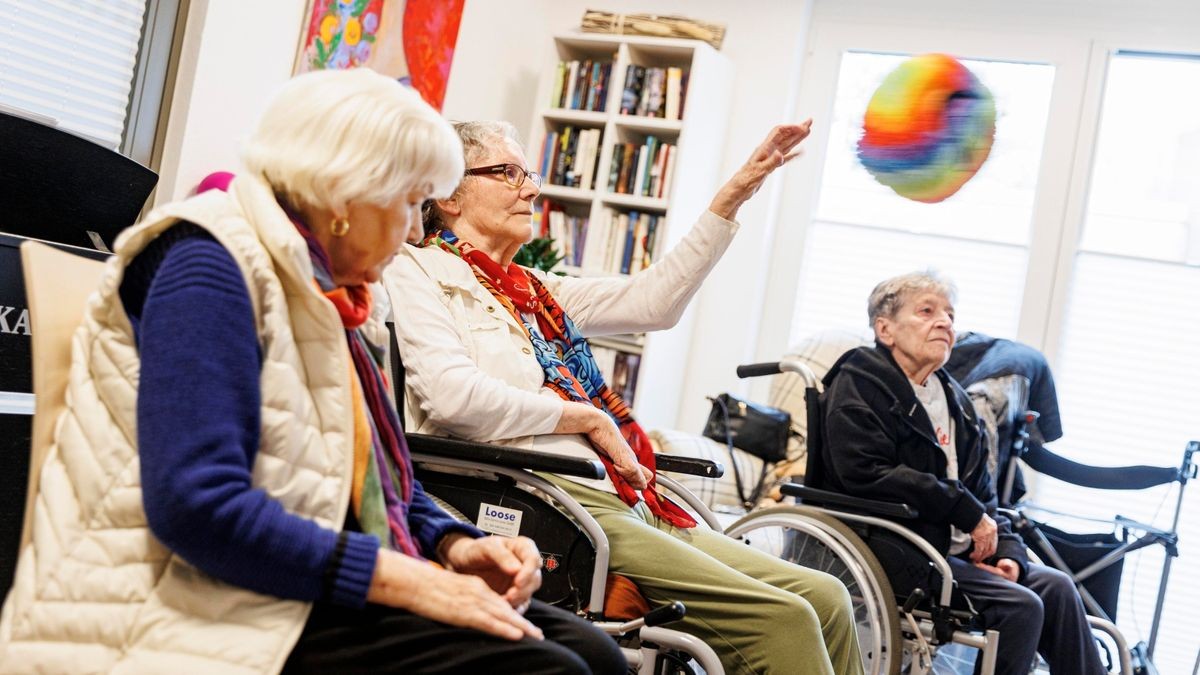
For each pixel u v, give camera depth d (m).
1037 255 4.76
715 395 5.06
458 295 2.08
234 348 1.09
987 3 4.91
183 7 3.75
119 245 1.11
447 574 1.19
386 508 1.27
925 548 2.71
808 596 2.10
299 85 1.23
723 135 5.11
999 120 4.87
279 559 1.08
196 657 1.07
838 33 5.12
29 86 3.42
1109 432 4.62
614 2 5.37
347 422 1.18
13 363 1.74
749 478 4.18
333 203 1.20
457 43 4.84
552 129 5.17
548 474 2.02
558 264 5.04
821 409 3.00
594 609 1.78
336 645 1.16
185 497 1.03
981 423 3.24
